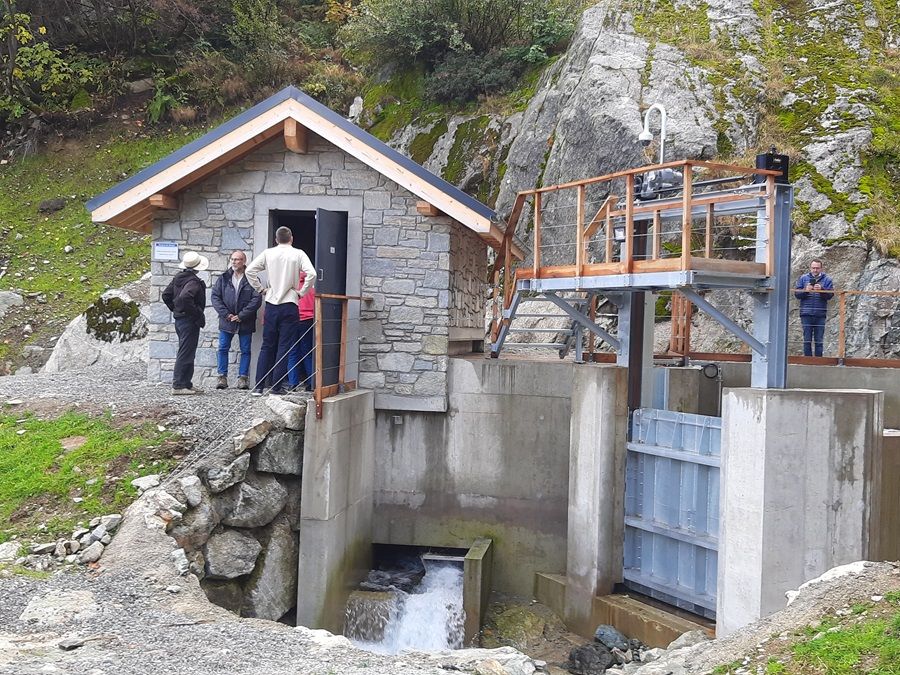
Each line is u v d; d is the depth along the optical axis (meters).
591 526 10.96
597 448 10.89
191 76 26.53
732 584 8.97
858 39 19.64
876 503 9.09
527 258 19.27
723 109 17.72
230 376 12.06
